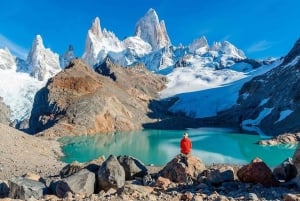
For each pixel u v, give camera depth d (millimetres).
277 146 79062
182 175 21078
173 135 110438
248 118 150625
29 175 22641
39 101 141875
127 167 23094
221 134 111312
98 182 19781
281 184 17641
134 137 105188
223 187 16891
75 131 112688
